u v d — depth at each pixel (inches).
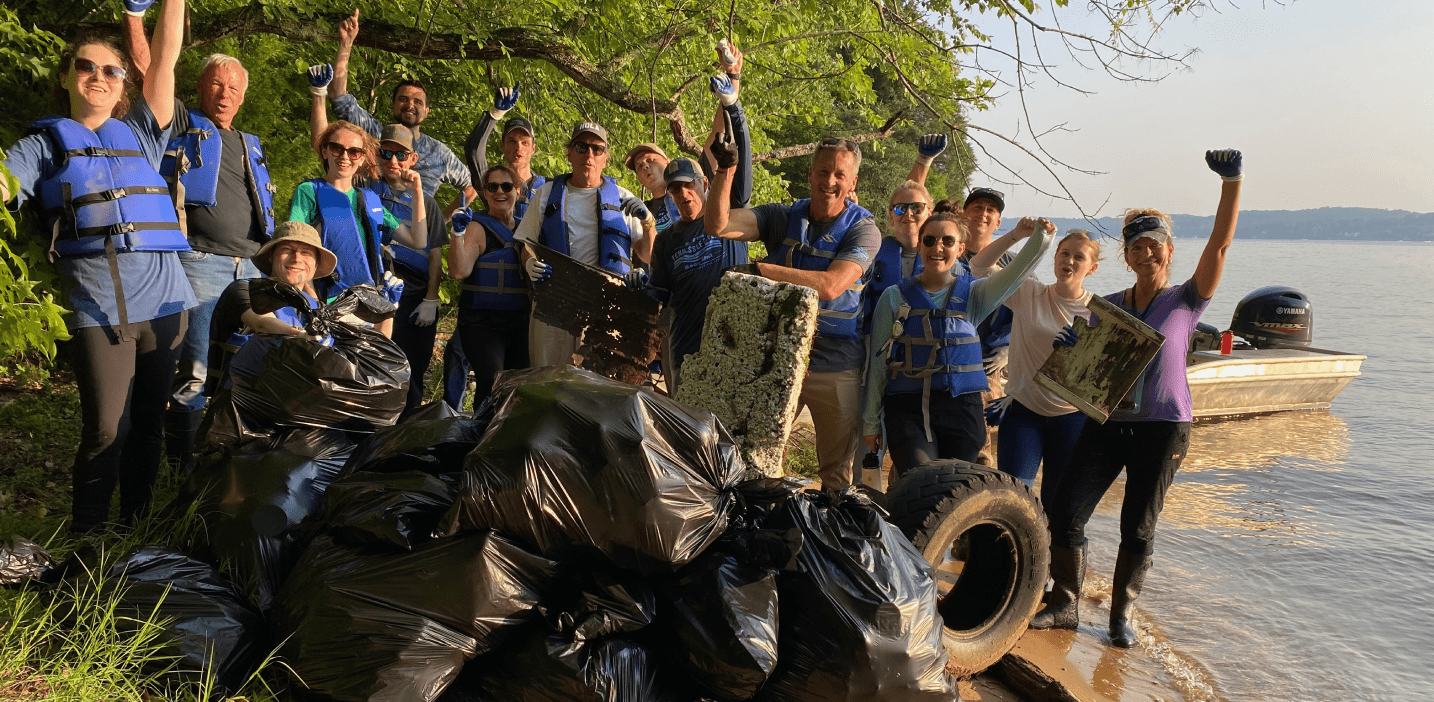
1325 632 193.8
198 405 170.9
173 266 145.2
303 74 283.1
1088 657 170.2
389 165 202.4
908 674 111.4
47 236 139.4
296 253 154.2
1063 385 176.1
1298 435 430.3
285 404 135.5
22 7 205.0
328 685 103.1
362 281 184.2
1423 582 227.6
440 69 331.6
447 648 102.7
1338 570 235.9
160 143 150.8
